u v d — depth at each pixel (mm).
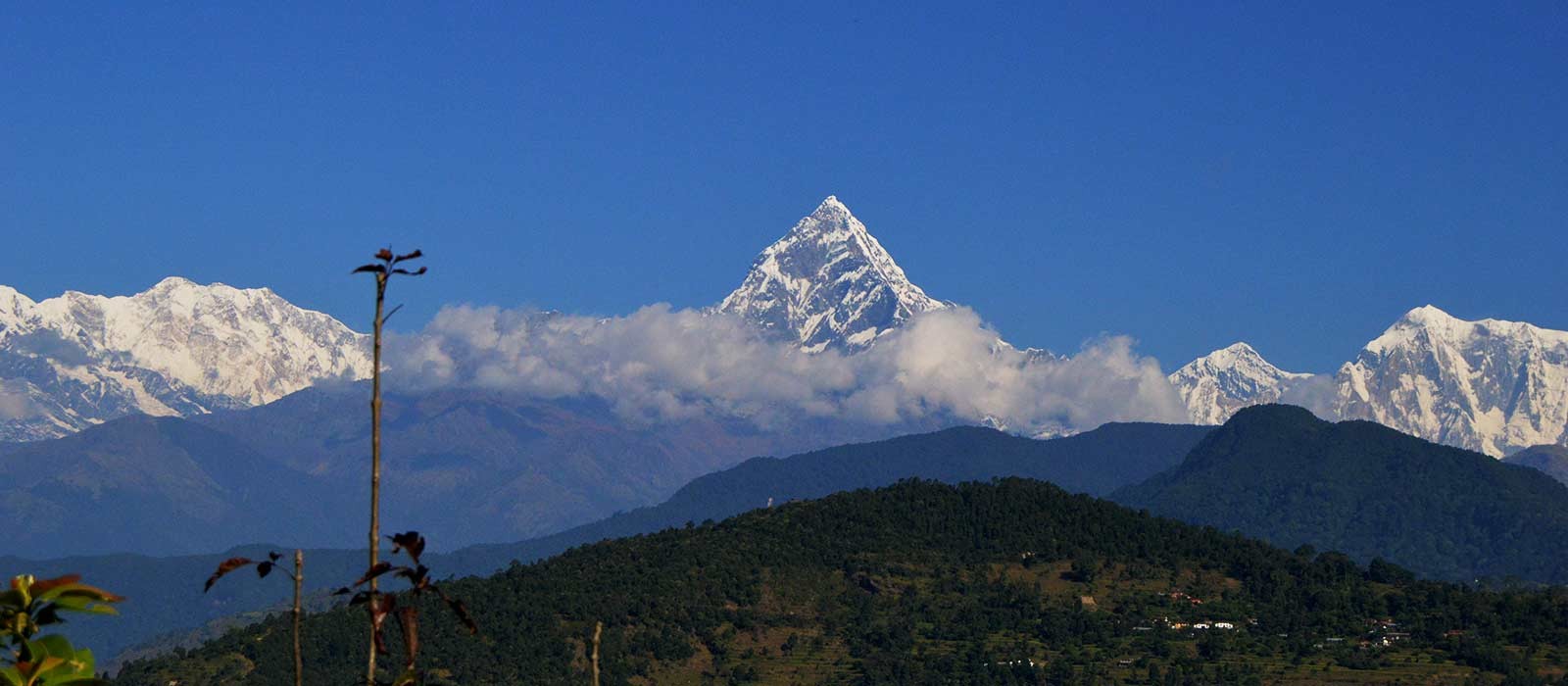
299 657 28734
